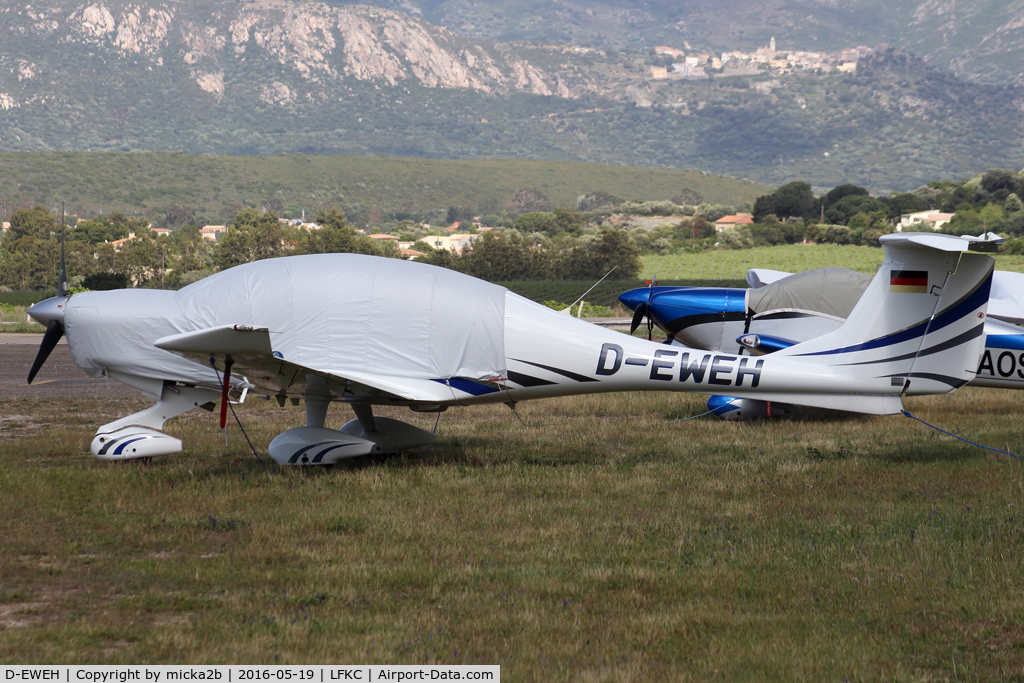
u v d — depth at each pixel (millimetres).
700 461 22141
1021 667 10117
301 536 15148
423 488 18672
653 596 12484
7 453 22266
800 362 22328
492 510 16891
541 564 13758
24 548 14180
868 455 22766
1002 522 15578
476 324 21281
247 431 25766
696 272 188500
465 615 11656
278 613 11641
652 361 21922
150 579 12938
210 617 11508
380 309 20906
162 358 21453
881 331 22094
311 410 21828
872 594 12547
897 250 21859
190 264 196625
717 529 15742
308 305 20797
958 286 21609
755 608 12062
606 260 182000
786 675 10039
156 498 17484
